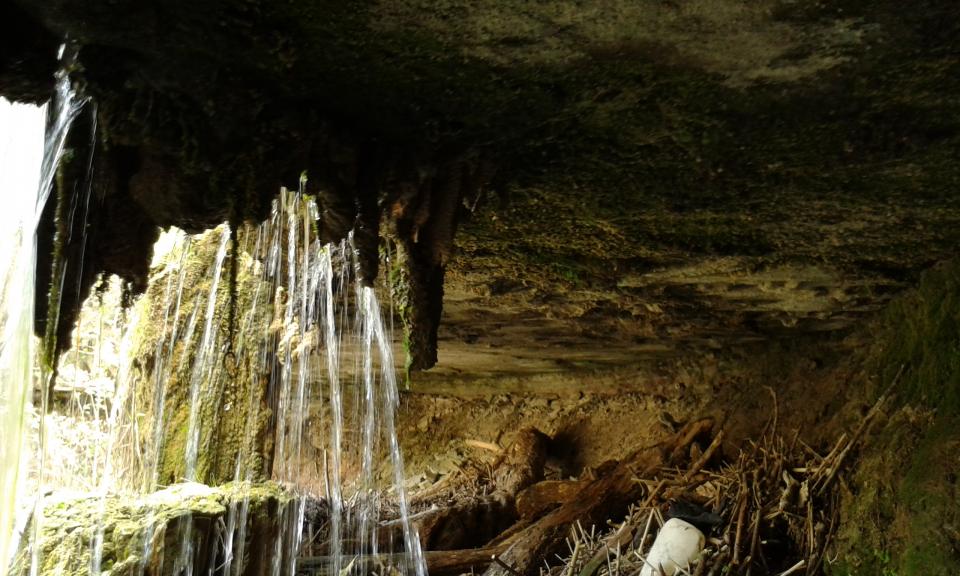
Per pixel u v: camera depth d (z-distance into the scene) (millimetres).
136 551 3002
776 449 5355
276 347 4160
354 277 4344
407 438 8391
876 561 4004
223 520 3346
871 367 4938
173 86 1814
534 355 6648
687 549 4680
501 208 2879
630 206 2951
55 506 3053
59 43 1701
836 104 2156
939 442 3902
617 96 2072
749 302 4590
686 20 1744
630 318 5031
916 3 1702
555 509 6176
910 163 2543
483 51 1836
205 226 2199
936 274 4023
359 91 1969
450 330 5562
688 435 6219
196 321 4055
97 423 4020
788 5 1698
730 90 2068
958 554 3475
